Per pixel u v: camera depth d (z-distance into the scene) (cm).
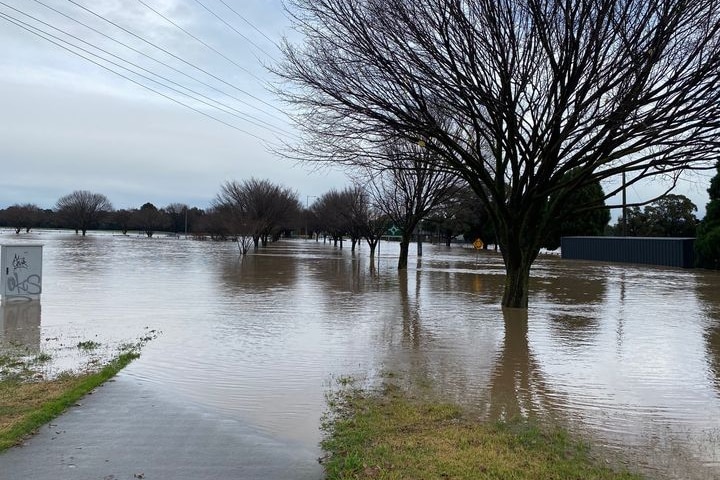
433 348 919
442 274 2583
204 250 4591
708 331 1123
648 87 1161
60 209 9412
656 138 1194
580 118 1318
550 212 1397
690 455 479
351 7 1221
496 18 1220
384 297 1628
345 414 567
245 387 663
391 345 936
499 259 4150
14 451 436
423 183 2731
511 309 1401
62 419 517
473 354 880
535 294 1844
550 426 549
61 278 1975
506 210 1395
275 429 514
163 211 10506
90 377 661
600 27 1116
